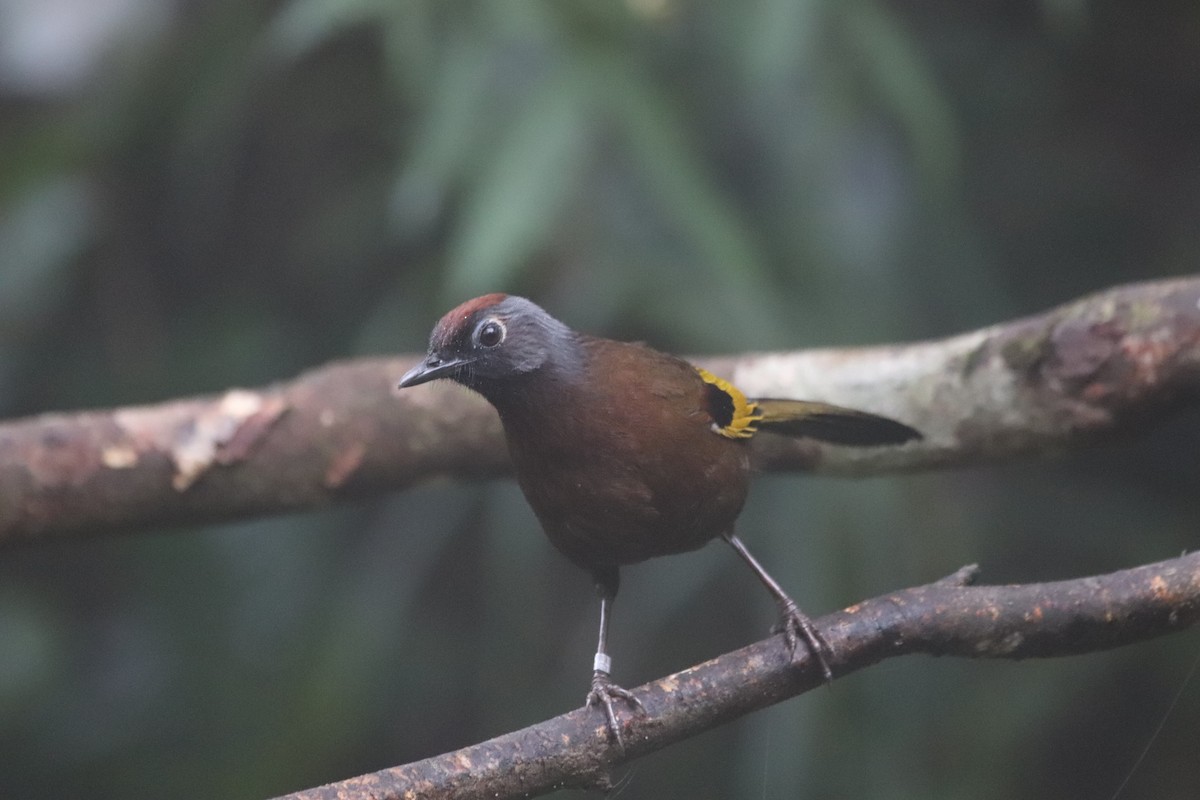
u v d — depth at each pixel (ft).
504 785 20.04
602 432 23.03
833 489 35.04
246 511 29.96
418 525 39.42
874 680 36.60
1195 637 37.32
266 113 42.01
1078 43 42.39
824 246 36.40
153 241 42.37
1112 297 26.63
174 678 39.14
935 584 21.26
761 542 36.27
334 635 37.37
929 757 36.01
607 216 36.81
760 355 30.01
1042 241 43.01
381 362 30.14
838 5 34.24
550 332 23.59
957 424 28.25
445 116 32.94
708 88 37.32
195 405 29.50
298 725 35.91
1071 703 37.78
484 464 30.19
